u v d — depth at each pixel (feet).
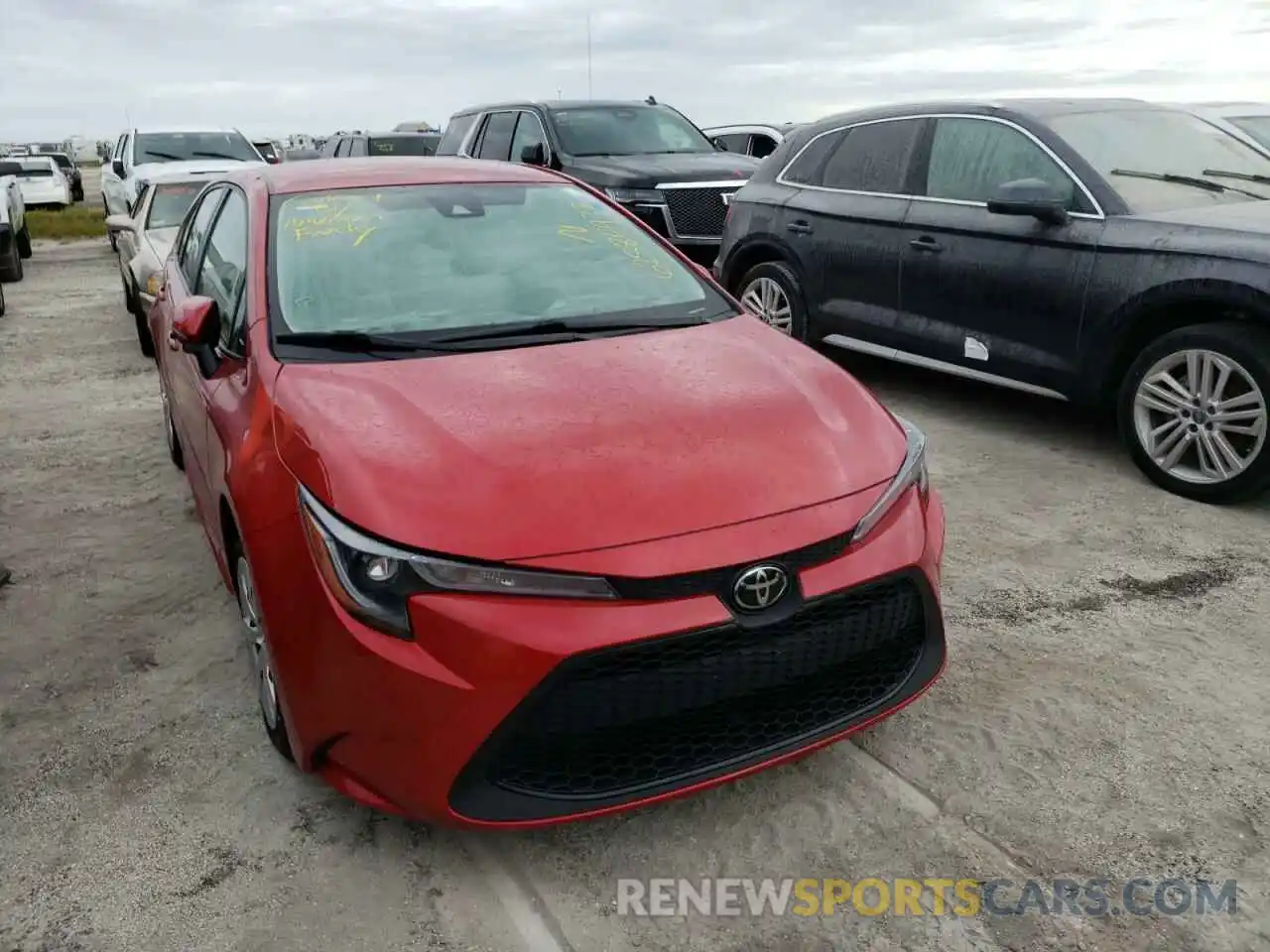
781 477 8.44
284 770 9.95
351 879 8.50
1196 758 9.73
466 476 8.08
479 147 37.93
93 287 43.04
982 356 18.54
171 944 7.85
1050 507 15.65
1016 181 17.11
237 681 11.56
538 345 10.50
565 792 7.88
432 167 13.62
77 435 21.09
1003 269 17.83
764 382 9.80
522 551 7.64
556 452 8.36
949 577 13.47
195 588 13.88
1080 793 9.29
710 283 12.59
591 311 11.37
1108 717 10.39
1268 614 12.32
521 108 36.01
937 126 19.72
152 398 24.03
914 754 9.91
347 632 7.81
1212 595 12.81
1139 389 16.11
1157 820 8.91
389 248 11.71
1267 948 7.57
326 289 11.02
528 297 11.40
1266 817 8.91
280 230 11.74
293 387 9.45
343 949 7.78
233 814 9.32
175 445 18.10
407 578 7.65
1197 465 16.14
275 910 8.17
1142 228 16.03
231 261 12.44
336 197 12.44
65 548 15.33
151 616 13.14
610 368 9.91
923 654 9.13
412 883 8.44
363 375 9.62
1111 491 16.21
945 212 18.95
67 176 102.68
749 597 7.82
